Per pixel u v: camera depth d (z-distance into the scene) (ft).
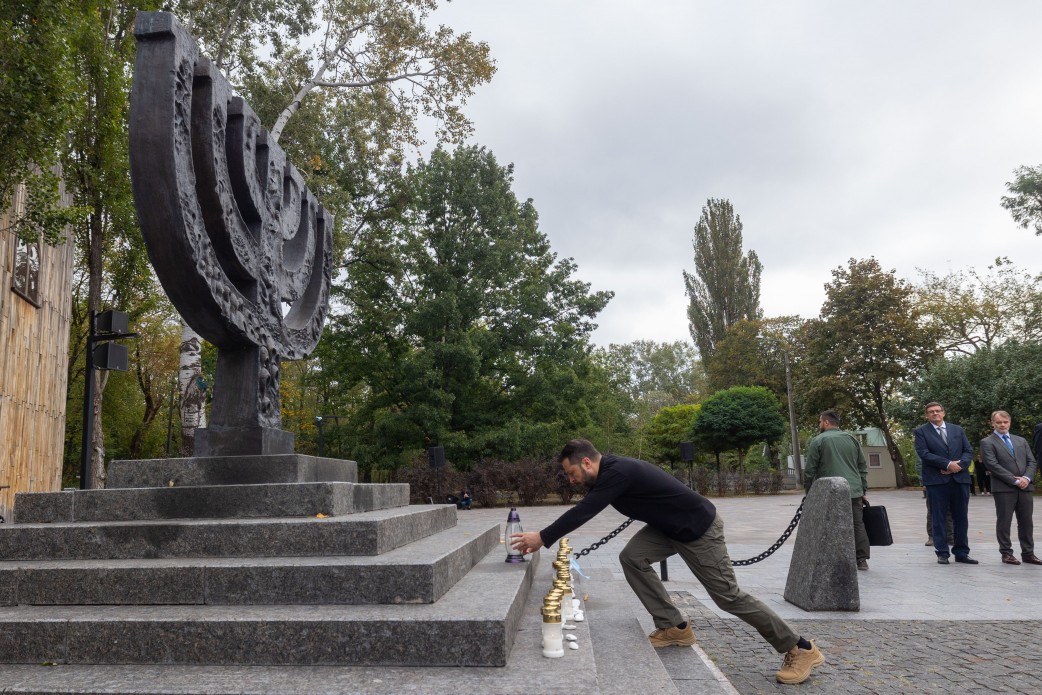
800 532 20.90
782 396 170.60
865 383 134.10
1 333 46.39
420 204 105.50
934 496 28.94
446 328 103.40
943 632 16.79
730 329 175.32
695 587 24.50
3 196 38.17
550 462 94.99
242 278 19.45
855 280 136.87
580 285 110.32
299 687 9.41
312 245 25.48
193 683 9.62
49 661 10.80
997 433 29.04
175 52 15.67
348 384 109.70
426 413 94.99
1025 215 107.96
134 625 10.78
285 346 21.61
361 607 11.51
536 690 9.20
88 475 32.45
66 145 52.06
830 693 12.52
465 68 66.18
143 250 62.95
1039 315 117.19
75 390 105.09
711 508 13.78
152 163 15.38
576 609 14.19
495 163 109.91
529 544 13.52
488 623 10.45
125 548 13.71
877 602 20.48
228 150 19.20
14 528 14.02
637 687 10.55
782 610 19.60
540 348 105.29
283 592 11.94
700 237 185.68
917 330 132.16
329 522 13.35
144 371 114.62
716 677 12.60
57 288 56.65
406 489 22.53
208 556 13.47
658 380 255.91
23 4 33.99
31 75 33.73
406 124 69.82
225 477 17.19
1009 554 28.07
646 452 159.63
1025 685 12.73
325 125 77.15
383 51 66.59
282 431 19.99
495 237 108.88
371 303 104.68
